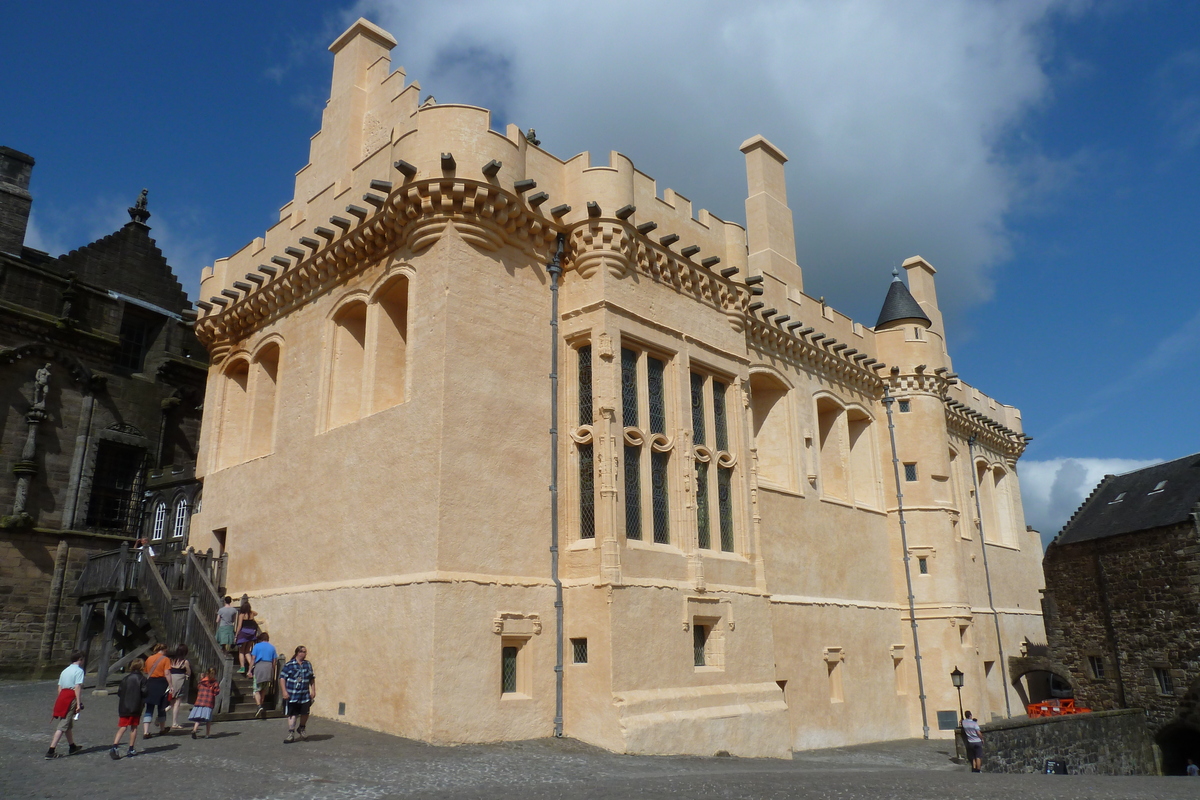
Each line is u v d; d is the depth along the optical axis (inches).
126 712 508.1
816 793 454.6
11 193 1188.5
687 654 715.4
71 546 1106.1
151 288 1338.6
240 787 425.7
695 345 829.2
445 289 676.7
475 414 668.7
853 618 1031.0
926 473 1181.7
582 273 761.0
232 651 738.2
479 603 629.0
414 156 708.7
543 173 772.6
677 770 553.3
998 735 858.8
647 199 818.8
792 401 1030.4
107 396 1185.4
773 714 761.0
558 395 736.3
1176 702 1120.8
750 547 825.5
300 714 579.2
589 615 668.1
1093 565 1278.3
